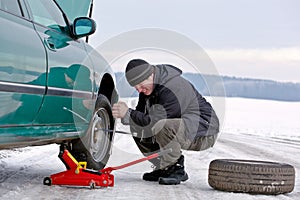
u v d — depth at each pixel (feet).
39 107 13.12
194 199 13.93
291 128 71.72
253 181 14.82
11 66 11.69
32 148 26.32
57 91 13.88
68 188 14.82
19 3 13.56
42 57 13.15
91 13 19.39
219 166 15.24
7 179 15.94
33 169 18.67
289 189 15.08
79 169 14.98
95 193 14.20
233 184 14.92
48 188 14.64
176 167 16.62
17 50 12.01
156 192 14.76
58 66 13.96
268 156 27.53
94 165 16.70
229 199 14.07
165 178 16.22
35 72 12.73
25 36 12.65
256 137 46.50
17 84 11.96
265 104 152.66
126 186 15.55
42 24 14.42
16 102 12.03
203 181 17.29
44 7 15.05
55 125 14.25
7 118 11.84
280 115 113.60
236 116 100.94
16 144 12.52
